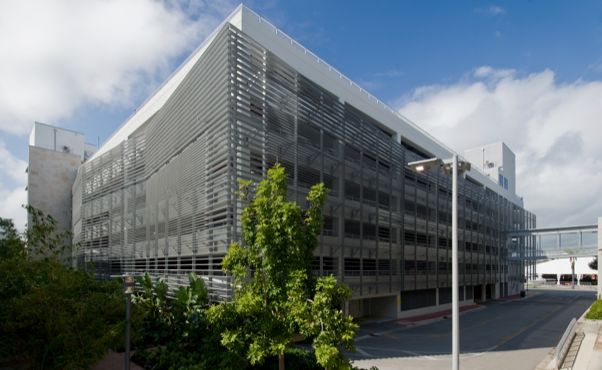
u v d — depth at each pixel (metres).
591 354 13.97
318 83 20.84
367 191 22.45
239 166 14.10
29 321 6.78
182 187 16.47
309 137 17.94
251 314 7.66
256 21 17.59
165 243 17.61
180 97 17.83
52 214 39.25
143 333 12.38
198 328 11.87
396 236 24.84
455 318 8.24
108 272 23.34
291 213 7.66
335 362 6.70
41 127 45.25
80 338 6.96
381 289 22.41
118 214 23.58
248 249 8.34
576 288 67.44
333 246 18.83
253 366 9.47
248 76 14.97
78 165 41.69
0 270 6.93
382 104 26.48
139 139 22.59
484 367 12.89
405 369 12.53
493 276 43.16
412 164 9.45
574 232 40.12
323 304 7.08
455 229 8.58
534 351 15.45
